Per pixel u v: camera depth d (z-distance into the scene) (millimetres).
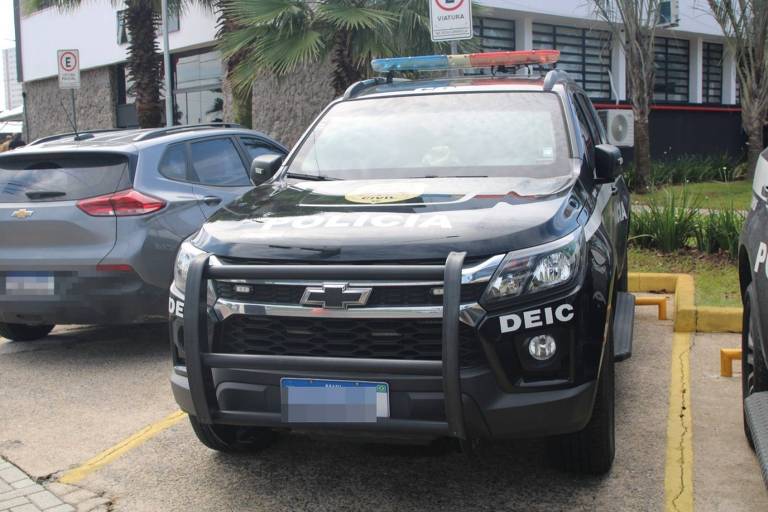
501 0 16750
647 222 8844
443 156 4480
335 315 3254
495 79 5293
